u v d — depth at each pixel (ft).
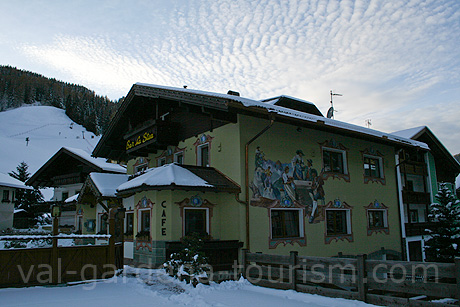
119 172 81.97
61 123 568.82
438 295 21.35
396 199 64.28
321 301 25.58
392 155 65.67
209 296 27.86
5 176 117.19
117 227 54.03
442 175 85.71
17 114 569.23
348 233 54.03
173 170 41.34
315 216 49.26
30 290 29.84
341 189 53.98
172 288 30.48
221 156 44.86
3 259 30.30
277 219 45.42
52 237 32.35
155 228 40.52
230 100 36.99
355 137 57.72
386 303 23.35
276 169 45.62
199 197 42.16
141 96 54.90
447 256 57.93
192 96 41.96
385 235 60.08
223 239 42.55
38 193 145.69
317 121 44.80
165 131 52.29
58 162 93.81
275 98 62.28
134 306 24.90
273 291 29.37
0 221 108.68
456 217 59.47
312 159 50.52
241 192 41.60
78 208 69.36
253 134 43.93
